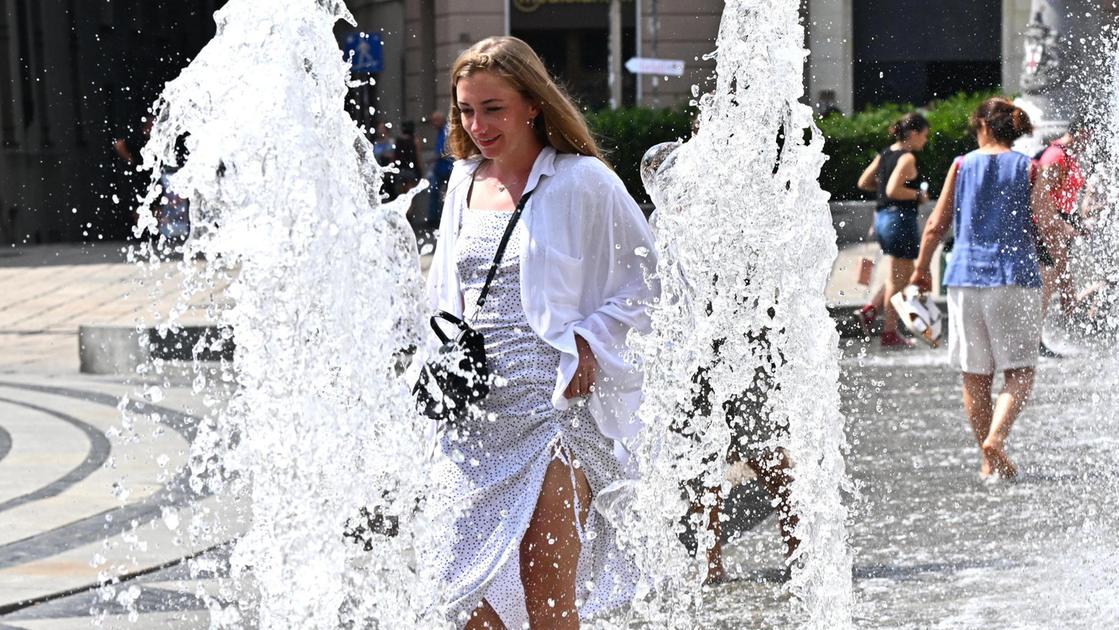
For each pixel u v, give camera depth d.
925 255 21.73
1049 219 18.95
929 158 44.91
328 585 9.79
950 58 62.41
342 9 9.84
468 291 9.79
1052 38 35.22
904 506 16.86
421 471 9.75
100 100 65.06
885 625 12.27
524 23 71.12
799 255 11.93
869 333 34.50
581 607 10.01
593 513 9.89
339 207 9.76
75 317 38.53
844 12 61.84
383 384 9.77
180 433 22.05
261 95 9.65
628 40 69.81
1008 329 18.61
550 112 9.74
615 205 9.73
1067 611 12.58
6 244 60.75
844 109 62.50
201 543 15.20
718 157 11.95
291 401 9.79
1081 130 20.53
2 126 62.41
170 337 31.25
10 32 64.06
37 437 21.80
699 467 12.30
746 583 13.34
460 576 9.61
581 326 9.67
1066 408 23.14
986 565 14.17
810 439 12.07
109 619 12.68
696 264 11.70
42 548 15.10
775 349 12.01
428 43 67.25
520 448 9.63
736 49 11.98
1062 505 16.78
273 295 9.77
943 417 23.30
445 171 49.81
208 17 67.69
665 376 10.62
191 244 10.06
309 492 9.80
